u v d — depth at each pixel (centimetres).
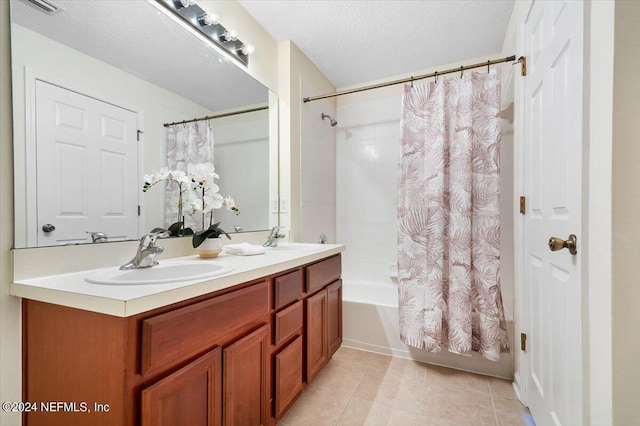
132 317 71
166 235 138
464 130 189
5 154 87
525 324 153
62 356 80
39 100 95
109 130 115
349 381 179
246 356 108
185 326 83
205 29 157
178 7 143
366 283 287
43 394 84
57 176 99
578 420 88
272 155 211
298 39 215
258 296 113
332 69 260
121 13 120
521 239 157
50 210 97
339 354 216
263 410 118
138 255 108
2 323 85
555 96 110
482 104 191
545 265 121
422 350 205
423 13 185
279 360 128
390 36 210
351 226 296
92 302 71
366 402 158
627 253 68
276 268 123
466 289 182
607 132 72
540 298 128
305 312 154
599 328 75
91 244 108
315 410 151
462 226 185
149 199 131
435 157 195
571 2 95
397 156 278
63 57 101
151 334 73
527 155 149
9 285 87
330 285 185
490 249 183
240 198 184
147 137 130
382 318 218
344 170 298
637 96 67
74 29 104
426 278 196
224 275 96
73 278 92
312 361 158
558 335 105
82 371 76
